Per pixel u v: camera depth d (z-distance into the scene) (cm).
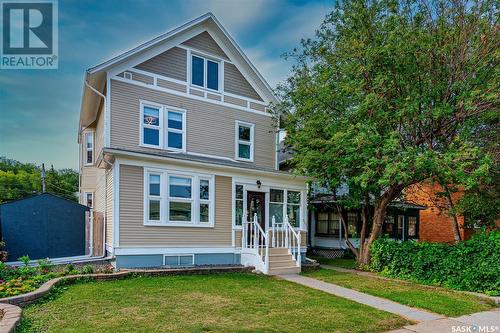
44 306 679
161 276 1048
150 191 1206
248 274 1177
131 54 1291
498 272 940
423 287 1030
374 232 1416
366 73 1193
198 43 1498
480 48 1121
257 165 1633
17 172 5028
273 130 1691
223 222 1358
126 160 1162
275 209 1530
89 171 1936
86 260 1185
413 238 2236
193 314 655
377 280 1129
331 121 1298
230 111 1566
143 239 1170
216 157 1502
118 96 1280
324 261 1725
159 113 1373
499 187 1362
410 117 1133
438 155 1050
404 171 1043
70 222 1450
